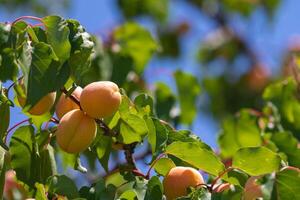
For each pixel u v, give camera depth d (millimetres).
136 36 1865
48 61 1215
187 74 1861
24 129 1303
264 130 1669
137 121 1279
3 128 1260
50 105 1244
